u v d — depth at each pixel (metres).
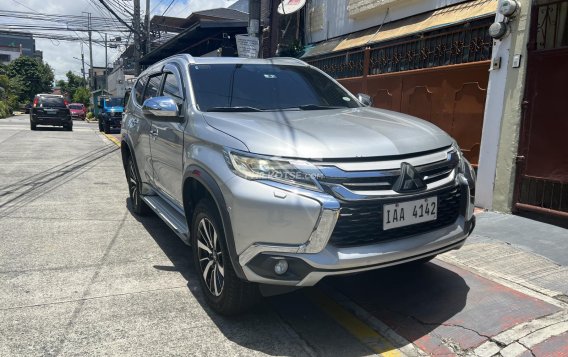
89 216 6.22
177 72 4.57
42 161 11.26
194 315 3.46
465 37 6.71
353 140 3.06
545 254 4.43
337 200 2.81
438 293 3.73
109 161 11.59
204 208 3.39
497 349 2.95
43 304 3.59
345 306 3.63
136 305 3.60
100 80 72.19
